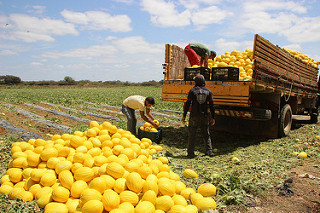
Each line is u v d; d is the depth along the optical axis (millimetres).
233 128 9234
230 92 7199
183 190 4148
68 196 3844
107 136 5867
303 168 5281
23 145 5445
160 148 7219
